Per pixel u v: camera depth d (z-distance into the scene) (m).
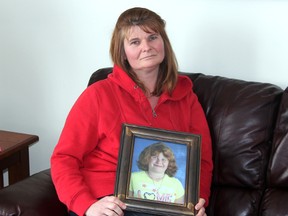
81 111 1.54
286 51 1.81
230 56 1.90
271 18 1.79
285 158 1.54
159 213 1.37
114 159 1.54
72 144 1.52
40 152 2.36
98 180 1.52
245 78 1.90
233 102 1.64
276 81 1.85
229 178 1.62
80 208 1.40
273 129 1.61
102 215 1.36
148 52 1.52
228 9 1.85
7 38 2.24
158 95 1.62
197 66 1.97
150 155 1.42
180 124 1.61
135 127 1.45
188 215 1.37
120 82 1.57
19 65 2.26
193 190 1.40
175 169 1.42
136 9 1.56
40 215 1.42
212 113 1.68
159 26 1.55
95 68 2.14
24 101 2.31
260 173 1.59
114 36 1.58
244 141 1.60
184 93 1.64
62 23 2.13
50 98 2.26
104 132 1.54
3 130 2.27
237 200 1.60
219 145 1.64
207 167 1.59
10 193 1.46
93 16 2.07
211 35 1.91
